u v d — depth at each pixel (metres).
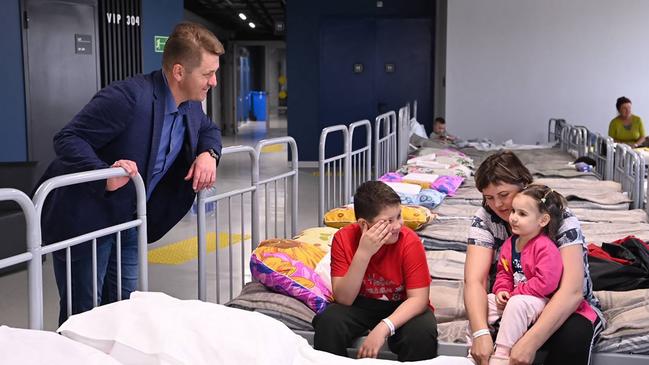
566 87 8.78
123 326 1.87
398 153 6.71
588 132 6.81
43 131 6.35
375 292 2.38
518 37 8.79
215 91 18.23
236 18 18.59
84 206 2.20
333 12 10.44
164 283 4.39
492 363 2.10
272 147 13.99
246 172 10.20
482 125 9.01
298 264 2.64
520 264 2.24
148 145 2.27
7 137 6.02
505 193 2.30
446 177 5.19
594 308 2.29
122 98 2.18
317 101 10.62
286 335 1.93
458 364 1.93
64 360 1.65
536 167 6.26
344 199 4.38
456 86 8.99
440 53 10.14
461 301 2.66
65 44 6.51
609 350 2.25
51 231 2.24
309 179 9.39
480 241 2.38
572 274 2.14
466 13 8.85
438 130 8.59
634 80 8.64
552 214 2.17
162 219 2.56
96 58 6.82
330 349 2.29
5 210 4.75
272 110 30.61
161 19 7.71
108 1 7.00
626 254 2.88
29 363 1.60
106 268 2.47
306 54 10.55
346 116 10.61
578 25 8.66
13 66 6.03
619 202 4.57
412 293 2.31
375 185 2.31
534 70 8.81
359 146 10.64
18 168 4.95
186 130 2.40
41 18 6.27
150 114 2.24
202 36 2.22
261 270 2.62
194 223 6.25
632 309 2.44
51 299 4.07
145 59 7.49
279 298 2.54
